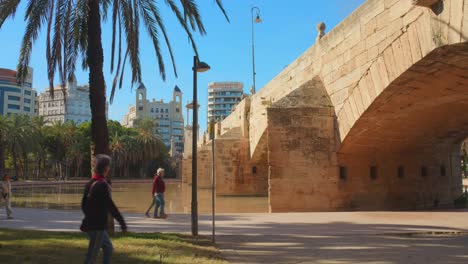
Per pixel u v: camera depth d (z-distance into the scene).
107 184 5.97
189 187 56.38
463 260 8.16
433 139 22.38
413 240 10.88
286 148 18.38
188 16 12.44
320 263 7.94
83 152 85.00
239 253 9.04
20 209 20.89
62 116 180.25
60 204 28.38
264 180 38.78
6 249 8.59
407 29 13.01
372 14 15.20
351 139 17.89
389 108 16.08
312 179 18.30
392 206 20.83
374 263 7.91
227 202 30.83
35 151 68.25
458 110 18.33
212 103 185.00
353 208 18.97
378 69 14.79
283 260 8.24
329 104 18.72
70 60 12.95
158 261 7.64
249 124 38.44
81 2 11.80
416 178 22.72
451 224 13.68
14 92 133.75
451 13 10.91
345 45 17.38
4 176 16.30
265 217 16.09
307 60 21.84
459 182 26.31
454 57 12.00
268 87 30.86
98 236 5.79
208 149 50.22
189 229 13.24
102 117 11.38
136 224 14.71
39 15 11.82
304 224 14.03
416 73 13.35
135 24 12.95
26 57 12.43
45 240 9.89
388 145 20.34
